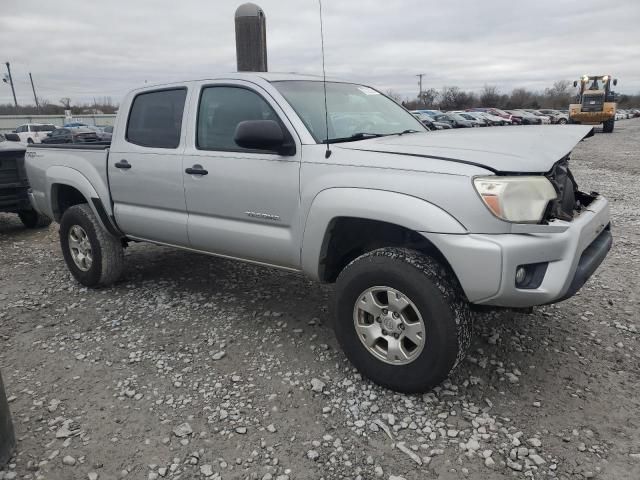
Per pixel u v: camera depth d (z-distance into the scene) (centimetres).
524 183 262
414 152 288
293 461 251
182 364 344
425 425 274
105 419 285
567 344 354
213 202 372
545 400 292
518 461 246
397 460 249
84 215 469
